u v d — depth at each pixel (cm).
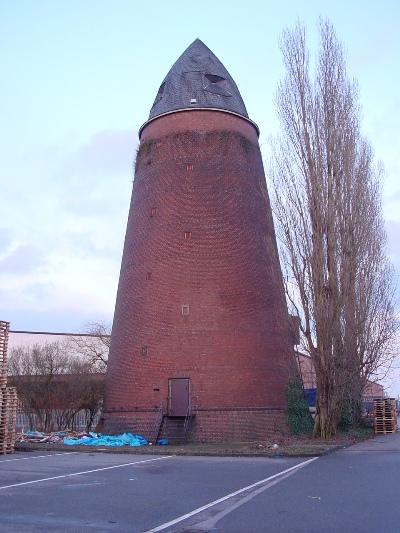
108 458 2019
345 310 2498
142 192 3166
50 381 4075
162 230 2998
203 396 2728
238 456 1989
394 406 3247
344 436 2573
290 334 2659
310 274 2470
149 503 1060
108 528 856
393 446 2244
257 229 3055
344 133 2605
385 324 2898
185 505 1038
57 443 2647
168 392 2773
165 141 3152
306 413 2936
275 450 2003
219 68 3350
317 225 2486
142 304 2950
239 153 3138
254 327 2873
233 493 1160
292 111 2630
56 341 4812
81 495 1158
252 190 3125
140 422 2784
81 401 4006
